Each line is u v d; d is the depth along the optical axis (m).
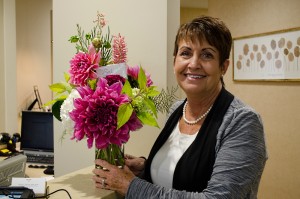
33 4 4.28
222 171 1.01
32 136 2.56
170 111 1.46
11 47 3.26
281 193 3.10
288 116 2.98
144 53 1.68
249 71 3.38
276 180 3.15
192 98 1.24
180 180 1.14
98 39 1.25
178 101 1.50
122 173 1.18
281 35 2.98
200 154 1.11
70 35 1.88
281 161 3.09
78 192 1.20
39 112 2.55
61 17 1.91
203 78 1.16
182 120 1.34
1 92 3.26
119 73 1.18
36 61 4.39
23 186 1.16
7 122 3.30
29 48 4.27
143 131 1.70
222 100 1.16
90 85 1.15
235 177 1.00
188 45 1.15
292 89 2.92
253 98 3.37
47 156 2.51
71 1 1.87
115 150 1.23
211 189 1.01
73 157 1.94
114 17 1.74
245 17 3.40
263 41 3.18
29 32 4.25
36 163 2.43
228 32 1.16
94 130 1.05
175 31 1.71
